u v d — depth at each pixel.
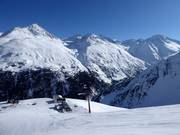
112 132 18.16
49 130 28.17
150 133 16.22
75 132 20.77
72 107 60.34
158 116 22.97
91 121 26.38
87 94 61.84
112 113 30.56
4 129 35.66
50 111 54.25
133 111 29.89
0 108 59.09
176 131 15.98
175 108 27.48
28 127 34.09
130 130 18.06
